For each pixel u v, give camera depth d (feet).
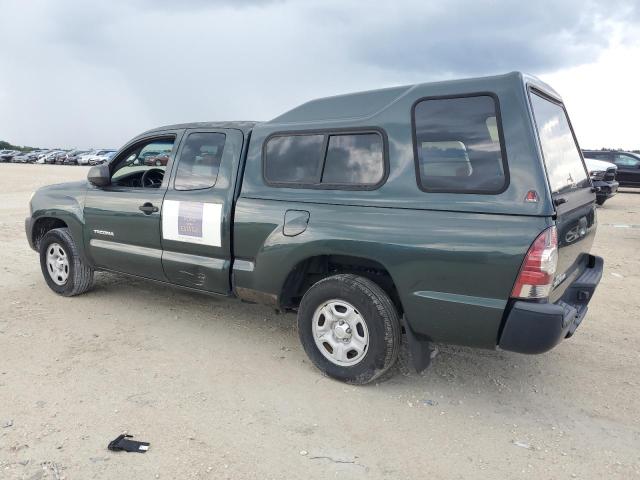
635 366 13.50
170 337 14.90
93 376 12.34
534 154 9.77
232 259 13.88
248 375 12.60
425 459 9.46
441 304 10.57
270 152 13.26
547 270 9.60
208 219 13.94
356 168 11.84
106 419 10.47
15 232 32.42
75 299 18.17
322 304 12.25
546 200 9.60
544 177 9.71
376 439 10.05
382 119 11.53
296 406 11.19
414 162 11.01
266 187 13.16
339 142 12.16
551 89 12.47
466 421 10.77
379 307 11.32
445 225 10.39
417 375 12.79
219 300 18.34
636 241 31.45
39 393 11.44
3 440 9.65
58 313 16.71
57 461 9.09
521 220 9.74
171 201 14.84
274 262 12.70
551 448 9.87
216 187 13.99
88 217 16.94
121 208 16.02
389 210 11.16
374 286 11.57
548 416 11.02
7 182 77.51
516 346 10.01
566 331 10.25
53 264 18.49
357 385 12.10
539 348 9.82
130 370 12.71
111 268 16.93
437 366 13.32
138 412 10.77
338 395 11.70
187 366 13.02
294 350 14.15
